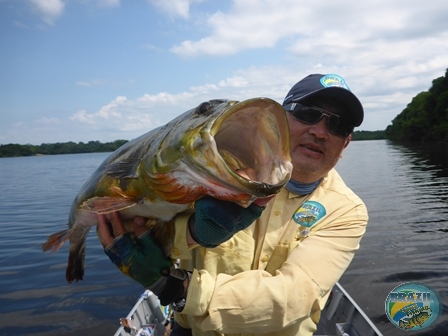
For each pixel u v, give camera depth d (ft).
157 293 1.97
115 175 2.22
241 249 2.37
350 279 7.93
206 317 1.98
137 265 1.96
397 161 39.17
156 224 2.14
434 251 9.39
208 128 1.73
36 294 7.54
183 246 2.03
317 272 2.15
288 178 1.69
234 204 1.77
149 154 2.07
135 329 3.79
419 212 13.93
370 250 9.73
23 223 14.58
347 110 2.50
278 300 1.98
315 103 2.48
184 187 1.87
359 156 51.96
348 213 2.41
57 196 22.98
